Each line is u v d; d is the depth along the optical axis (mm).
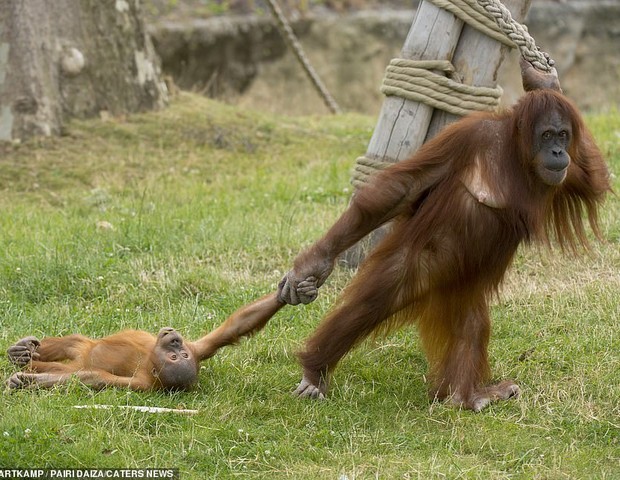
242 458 8094
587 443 8594
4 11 18078
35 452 7902
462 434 8578
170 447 8211
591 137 9352
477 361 9469
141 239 13500
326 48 34406
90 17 18938
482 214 8664
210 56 32656
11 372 9602
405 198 8891
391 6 36625
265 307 9414
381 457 8141
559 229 9531
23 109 18281
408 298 9055
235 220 14430
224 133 19547
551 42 36594
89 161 17922
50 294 11992
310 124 21703
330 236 8922
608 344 10391
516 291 11953
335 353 9219
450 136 8781
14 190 16891
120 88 19469
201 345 9570
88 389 9062
